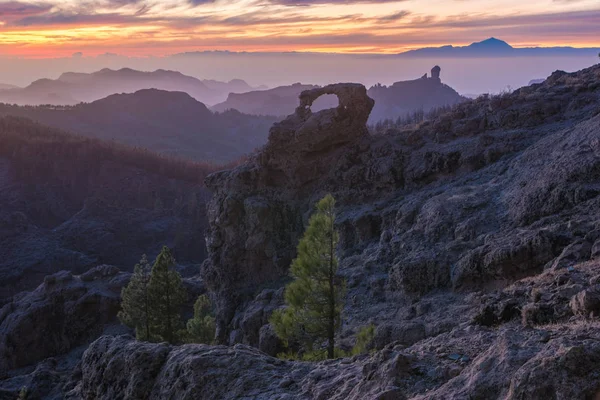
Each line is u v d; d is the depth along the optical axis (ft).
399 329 77.30
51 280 217.56
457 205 112.68
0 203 596.70
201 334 136.46
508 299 57.16
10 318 207.41
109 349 66.44
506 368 33.35
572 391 27.55
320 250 74.69
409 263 97.81
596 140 101.04
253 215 152.05
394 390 36.83
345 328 93.61
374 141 162.50
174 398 52.34
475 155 135.23
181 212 576.61
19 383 146.72
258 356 54.39
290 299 73.67
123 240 496.64
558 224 83.87
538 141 125.08
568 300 50.52
